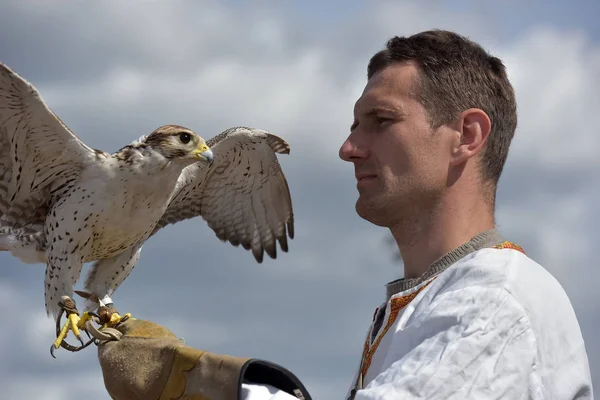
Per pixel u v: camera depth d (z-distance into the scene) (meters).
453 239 2.14
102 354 2.30
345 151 2.26
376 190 2.21
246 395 1.96
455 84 2.17
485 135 2.15
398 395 1.67
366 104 2.24
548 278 1.99
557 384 1.84
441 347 1.75
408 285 2.15
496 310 1.78
